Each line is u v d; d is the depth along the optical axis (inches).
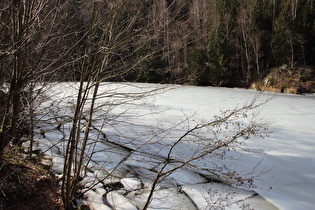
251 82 971.9
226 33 981.8
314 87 810.8
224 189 202.4
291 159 258.1
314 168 239.8
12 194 154.9
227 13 964.6
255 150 278.8
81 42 139.0
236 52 1045.2
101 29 129.8
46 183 183.5
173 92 751.7
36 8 128.0
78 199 181.2
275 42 1017.5
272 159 257.6
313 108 501.0
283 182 214.8
